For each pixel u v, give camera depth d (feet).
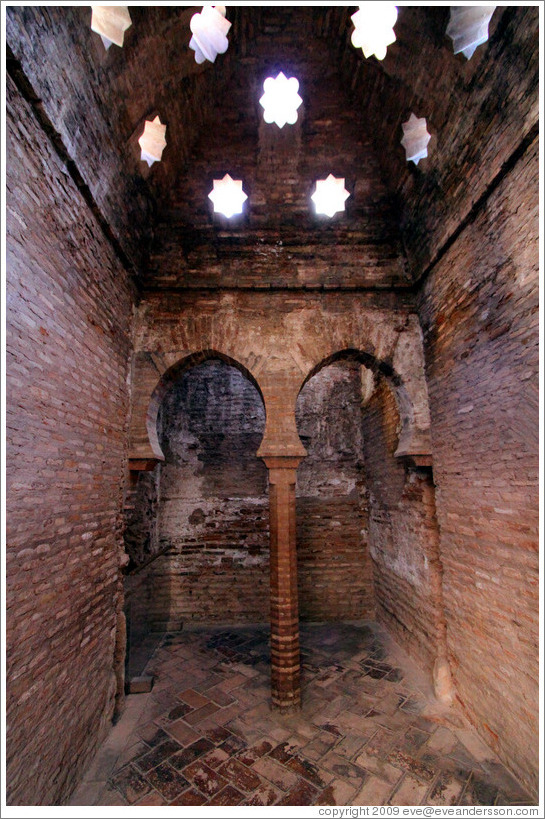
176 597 23.54
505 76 10.69
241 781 11.30
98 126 11.97
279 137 18.20
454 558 14.47
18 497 8.50
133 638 17.30
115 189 13.97
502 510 11.62
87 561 12.09
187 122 16.97
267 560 23.95
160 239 18.44
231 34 16.05
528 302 10.46
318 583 24.09
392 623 20.95
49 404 10.03
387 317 17.99
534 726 10.33
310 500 24.90
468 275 13.51
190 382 25.76
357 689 16.07
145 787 11.08
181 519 24.23
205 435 25.14
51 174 10.21
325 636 21.52
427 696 15.46
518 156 10.73
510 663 11.26
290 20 16.46
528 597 10.48
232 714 14.56
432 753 12.29
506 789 10.79
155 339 17.58
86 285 12.45
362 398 25.93
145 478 21.71
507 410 11.37
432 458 16.39
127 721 14.10
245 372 18.34
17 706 8.23
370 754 12.33
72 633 10.96
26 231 9.04
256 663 18.60
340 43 16.51
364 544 24.58
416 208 16.75
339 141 18.38
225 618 23.38
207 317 17.85
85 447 12.21
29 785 8.59
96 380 13.24
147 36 12.35
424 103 14.17
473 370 13.23
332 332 17.81
